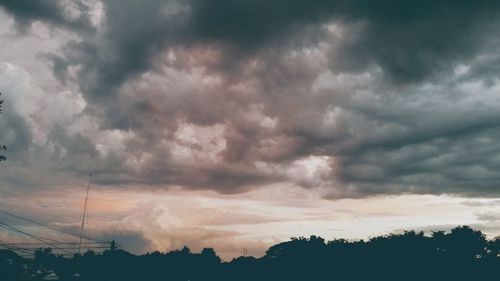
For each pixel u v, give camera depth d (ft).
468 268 218.79
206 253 360.28
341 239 273.75
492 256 229.45
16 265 230.07
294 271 264.93
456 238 237.04
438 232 245.24
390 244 245.24
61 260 255.50
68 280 245.24
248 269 306.35
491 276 210.38
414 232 246.88
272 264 289.33
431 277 217.56
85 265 286.05
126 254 335.88
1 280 223.71
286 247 293.23
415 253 229.66
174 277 342.64
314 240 284.00
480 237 238.07
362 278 236.22
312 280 254.06
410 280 221.46
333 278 246.68
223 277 323.16
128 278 320.70
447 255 229.66
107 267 312.91
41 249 230.68
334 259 255.70
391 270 228.43
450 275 214.69
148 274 335.26
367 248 253.44
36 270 236.22
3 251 232.12
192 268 343.26
